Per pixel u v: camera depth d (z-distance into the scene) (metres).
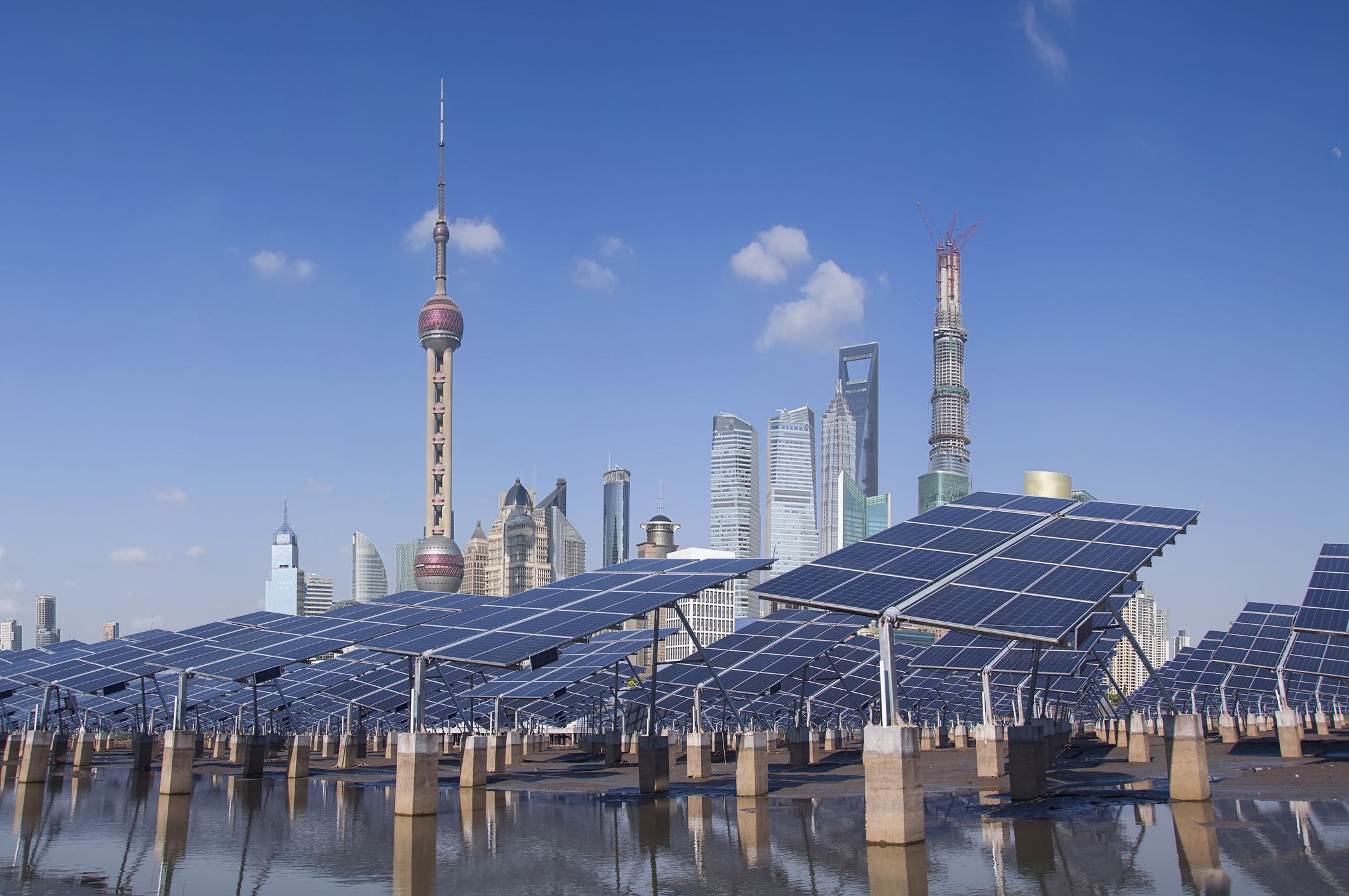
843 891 32.12
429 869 39.25
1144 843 37.53
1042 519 50.47
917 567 44.25
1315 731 109.75
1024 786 51.09
